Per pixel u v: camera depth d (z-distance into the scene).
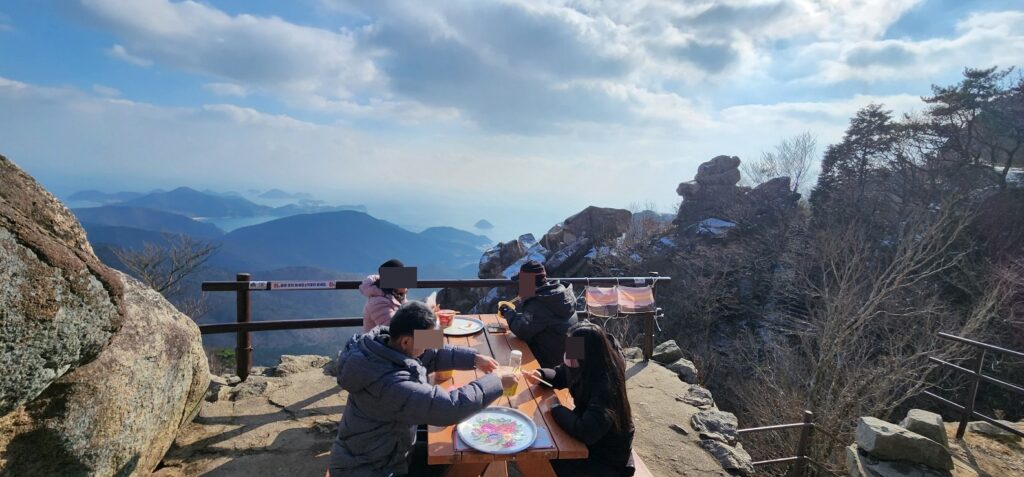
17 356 1.77
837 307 13.84
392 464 2.36
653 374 5.19
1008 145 19.34
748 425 14.73
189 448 3.38
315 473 3.19
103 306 2.15
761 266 21.31
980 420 5.43
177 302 18.09
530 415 2.55
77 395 2.20
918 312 13.71
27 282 1.80
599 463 2.54
